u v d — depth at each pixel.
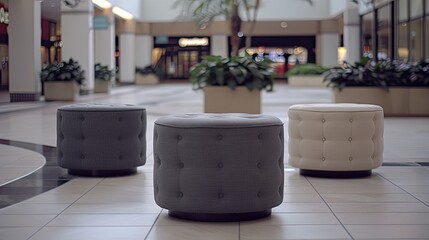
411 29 24.58
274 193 5.80
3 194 6.99
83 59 27.52
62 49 27.44
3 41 29.22
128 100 24.53
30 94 22.95
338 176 7.98
